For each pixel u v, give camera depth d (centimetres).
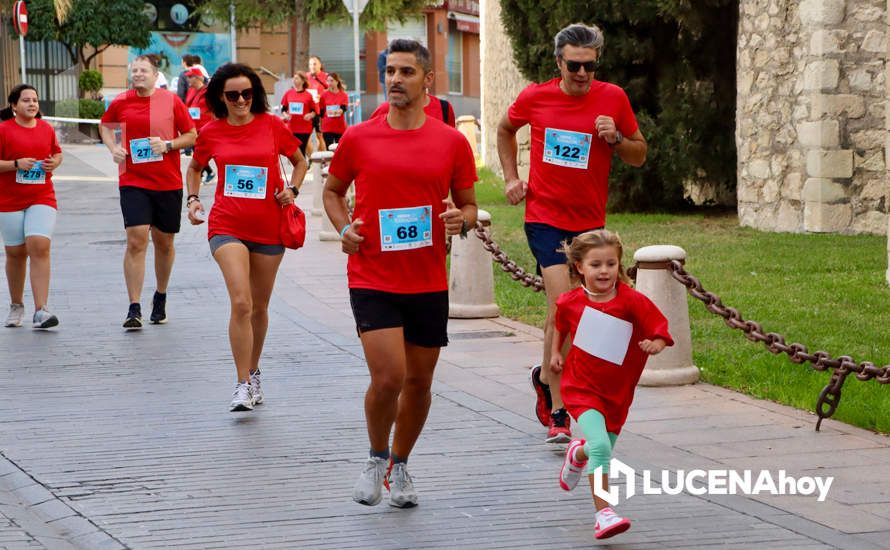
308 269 3669
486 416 2002
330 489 1628
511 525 1479
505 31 4944
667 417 1980
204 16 11744
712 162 4794
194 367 2388
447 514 1523
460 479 1669
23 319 2912
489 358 2456
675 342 2202
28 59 10906
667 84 4759
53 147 2803
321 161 5034
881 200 4091
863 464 1708
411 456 1781
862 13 4044
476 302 2933
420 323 1524
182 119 2789
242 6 11188
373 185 1498
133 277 2773
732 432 1884
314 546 1409
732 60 4762
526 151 6078
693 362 2323
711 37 4731
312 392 2189
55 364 2416
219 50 12412
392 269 1502
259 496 1598
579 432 1905
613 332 1446
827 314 2764
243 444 1847
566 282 1825
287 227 2100
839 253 3650
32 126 2781
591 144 1842
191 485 1645
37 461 1761
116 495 1605
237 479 1672
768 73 4291
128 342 2631
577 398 1458
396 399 1509
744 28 4397
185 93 6550
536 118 1867
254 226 2094
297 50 11088
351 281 1519
